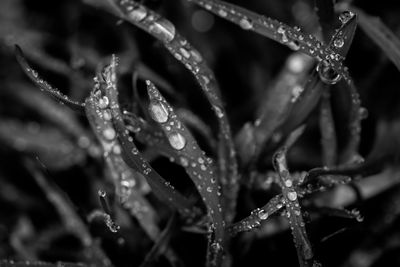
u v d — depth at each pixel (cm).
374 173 16
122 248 17
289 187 14
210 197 14
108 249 17
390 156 18
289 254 17
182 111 18
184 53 15
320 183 15
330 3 15
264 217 14
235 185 16
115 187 17
